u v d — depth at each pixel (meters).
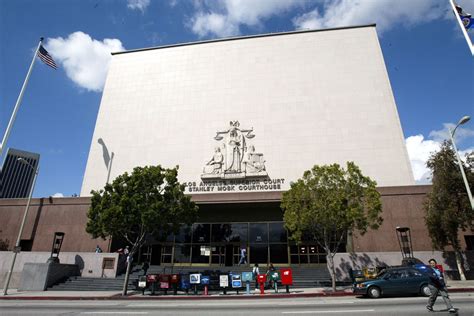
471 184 22.81
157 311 13.16
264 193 32.12
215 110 38.91
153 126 39.56
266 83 39.06
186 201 23.42
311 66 38.94
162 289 21.14
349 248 29.17
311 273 26.28
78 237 33.28
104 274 28.28
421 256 24.61
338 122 35.62
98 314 12.58
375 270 22.12
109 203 22.39
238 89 39.44
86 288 24.98
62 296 20.27
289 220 21.55
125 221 21.70
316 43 40.09
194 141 37.84
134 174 23.14
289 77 38.84
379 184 32.34
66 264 27.67
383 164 33.06
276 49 40.75
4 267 28.86
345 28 40.22
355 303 14.34
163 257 32.94
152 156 38.06
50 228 34.03
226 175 34.72
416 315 10.86
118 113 41.19
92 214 22.92
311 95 37.38
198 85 40.81
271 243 31.75
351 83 37.16
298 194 21.81
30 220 34.72
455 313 10.91
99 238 33.03
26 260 29.03
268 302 16.08
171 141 38.38
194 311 12.97
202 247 32.66
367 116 35.34
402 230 25.61
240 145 36.25
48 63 23.97
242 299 18.27
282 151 35.38
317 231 22.23
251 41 41.94
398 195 29.36
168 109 40.19
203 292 21.77
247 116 37.72
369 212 21.03
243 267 29.31
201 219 33.84
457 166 23.75
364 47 38.81
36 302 18.11
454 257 23.98
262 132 36.59
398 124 34.50
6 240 34.16
